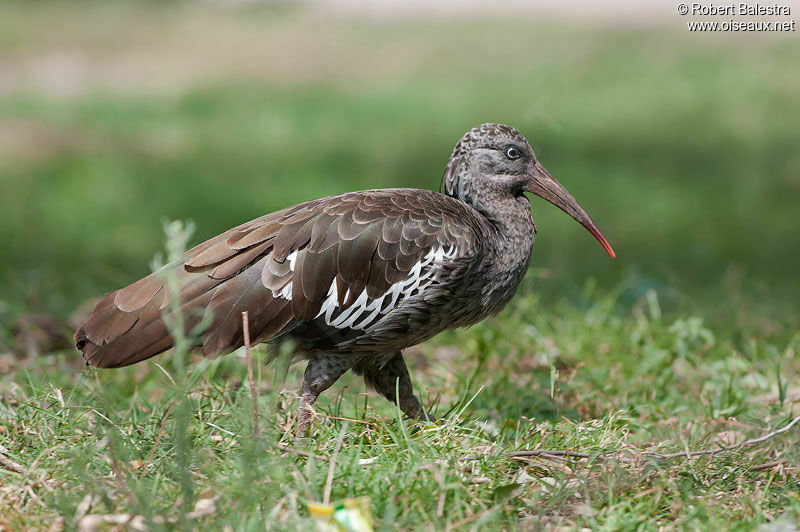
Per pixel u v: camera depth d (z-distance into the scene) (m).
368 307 8.51
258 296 8.24
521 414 9.52
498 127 9.61
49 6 43.84
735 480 7.72
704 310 13.30
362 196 8.73
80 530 6.50
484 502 7.11
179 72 35.25
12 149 25.34
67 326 12.04
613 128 28.36
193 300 8.16
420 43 38.88
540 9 43.19
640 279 14.23
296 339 8.53
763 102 30.81
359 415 8.89
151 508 6.52
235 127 28.73
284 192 21.86
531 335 11.74
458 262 8.68
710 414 9.55
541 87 32.91
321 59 37.19
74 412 8.44
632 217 20.45
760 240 18.73
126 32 40.53
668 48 37.28
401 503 6.94
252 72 35.69
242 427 7.33
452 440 8.00
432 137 27.38
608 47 37.59
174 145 26.50
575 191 22.16
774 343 11.80
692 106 30.73
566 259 16.97
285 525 6.52
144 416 8.56
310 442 7.91
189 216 20.02
